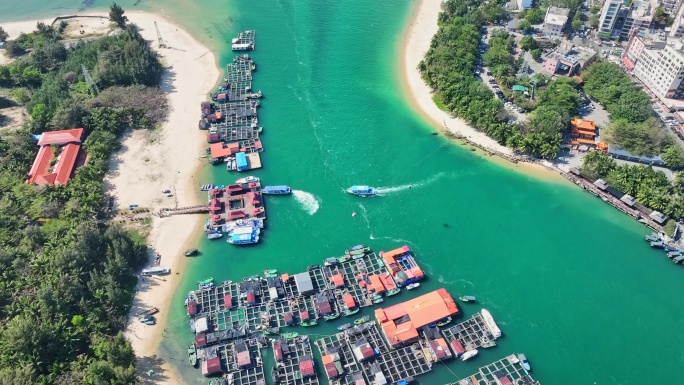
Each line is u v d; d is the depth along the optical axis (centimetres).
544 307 16738
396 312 16062
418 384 14650
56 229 17712
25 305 15162
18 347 13725
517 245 18725
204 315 16200
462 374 14925
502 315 16512
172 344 15625
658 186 19788
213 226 19062
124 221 19212
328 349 15275
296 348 15412
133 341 15625
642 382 14925
